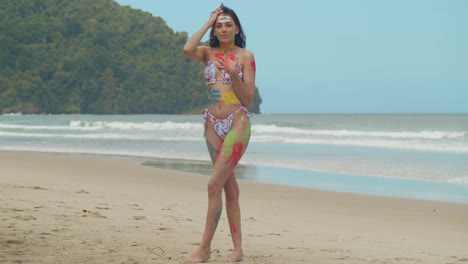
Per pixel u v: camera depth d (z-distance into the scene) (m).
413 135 34.22
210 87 4.72
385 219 9.39
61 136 36.97
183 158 21.39
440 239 7.63
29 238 5.38
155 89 166.12
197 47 4.79
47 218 6.79
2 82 149.88
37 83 153.50
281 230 7.62
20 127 51.41
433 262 5.63
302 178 15.40
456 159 20.27
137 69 165.88
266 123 60.97
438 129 45.31
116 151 24.80
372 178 15.41
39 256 4.64
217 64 4.61
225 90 4.66
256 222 8.38
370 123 60.34
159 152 24.19
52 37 166.38
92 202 9.11
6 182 11.50
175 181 14.23
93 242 5.37
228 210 4.86
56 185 11.80
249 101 4.69
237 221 4.86
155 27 178.62
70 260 4.54
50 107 154.25
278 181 14.75
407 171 16.88
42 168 16.48
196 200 10.72
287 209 10.21
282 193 12.46
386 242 7.11
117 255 4.80
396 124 56.47
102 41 171.62
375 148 25.89
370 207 10.69
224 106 4.64
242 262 4.81
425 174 16.17
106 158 20.80
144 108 164.12
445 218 9.59
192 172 16.48
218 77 4.69
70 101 157.38
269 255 5.41
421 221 9.25
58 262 4.45
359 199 11.69
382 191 12.98
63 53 162.50
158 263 4.55
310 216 9.44
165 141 32.25
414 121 66.75
